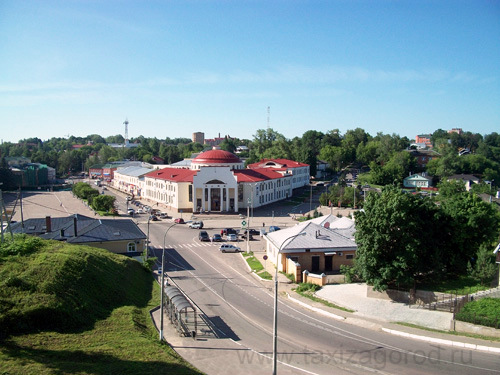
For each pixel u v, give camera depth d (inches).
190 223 3639.3
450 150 7229.3
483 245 1972.2
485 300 1533.0
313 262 2186.3
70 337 1240.2
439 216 1937.7
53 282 1480.1
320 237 2239.2
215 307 1705.2
